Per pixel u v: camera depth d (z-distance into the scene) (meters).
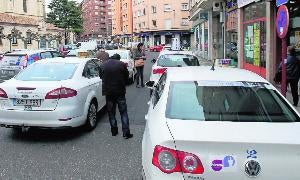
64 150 6.77
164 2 79.31
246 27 19.30
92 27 171.00
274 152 3.14
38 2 58.88
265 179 3.13
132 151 6.69
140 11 89.19
